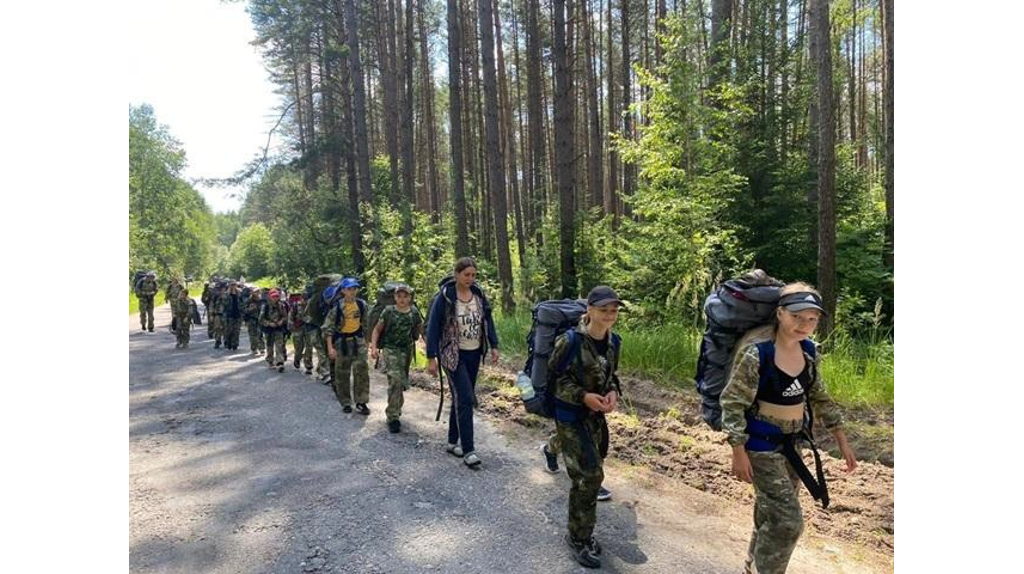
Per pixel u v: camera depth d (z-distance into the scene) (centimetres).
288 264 2241
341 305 697
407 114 1827
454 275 527
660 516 411
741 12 1769
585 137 2588
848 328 983
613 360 360
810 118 1341
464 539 375
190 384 898
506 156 2908
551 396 362
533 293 1527
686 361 766
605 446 365
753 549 310
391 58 2070
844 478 454
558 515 412
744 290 311
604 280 1195
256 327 1244
